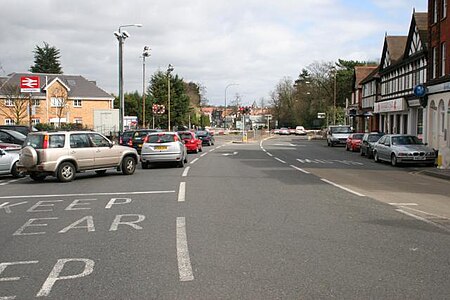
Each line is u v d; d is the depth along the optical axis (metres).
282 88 112.50
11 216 10.22
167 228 8.74
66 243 7.73
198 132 49.91
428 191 14.21
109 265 6.48
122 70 30.84
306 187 14.62
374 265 6.39
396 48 46.44
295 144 53.16
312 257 6.78
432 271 6.13
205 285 5.62
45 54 99.94
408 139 24.84
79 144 17.25
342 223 9.15
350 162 26.62
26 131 28.55
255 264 6.45
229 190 13.89
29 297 5.32
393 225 9.00
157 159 21.88
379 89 51.75
